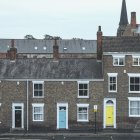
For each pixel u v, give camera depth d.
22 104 73.12
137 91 73.31
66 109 72.81
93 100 73.00
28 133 68.38
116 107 73.12
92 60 77.06
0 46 153.75
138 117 72.94
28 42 155.38
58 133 68.19
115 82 73.44
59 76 73.62
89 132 69.62
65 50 154.75
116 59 73.69
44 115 73.00
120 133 67.62
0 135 65.62
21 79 73.38
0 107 73.31
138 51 73.38
